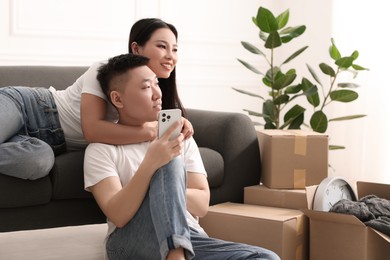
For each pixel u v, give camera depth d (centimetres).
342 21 445
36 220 250
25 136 249
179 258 196
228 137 307
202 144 313
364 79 434
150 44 265
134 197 207
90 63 424
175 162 209
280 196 291
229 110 480
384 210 265
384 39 422
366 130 435
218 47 473
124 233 214
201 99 469
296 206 287
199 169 241
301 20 482
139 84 233
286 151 297
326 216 260
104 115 246
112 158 229
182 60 460
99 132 236
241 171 308
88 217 259
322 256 264
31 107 258
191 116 324
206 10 467
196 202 234
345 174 448
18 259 280
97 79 245
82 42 421
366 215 259
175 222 199
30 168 237
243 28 483
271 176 297
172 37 268
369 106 432
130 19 437
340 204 267
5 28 397
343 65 360
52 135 259
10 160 234
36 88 267
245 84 484
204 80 468
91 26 423
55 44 413
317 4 470
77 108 260
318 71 470
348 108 444
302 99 483
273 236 262
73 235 325
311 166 299
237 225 271
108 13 429
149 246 206
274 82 363
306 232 277
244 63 366
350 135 444
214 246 217
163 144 207
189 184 239
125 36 435
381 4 422
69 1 415
